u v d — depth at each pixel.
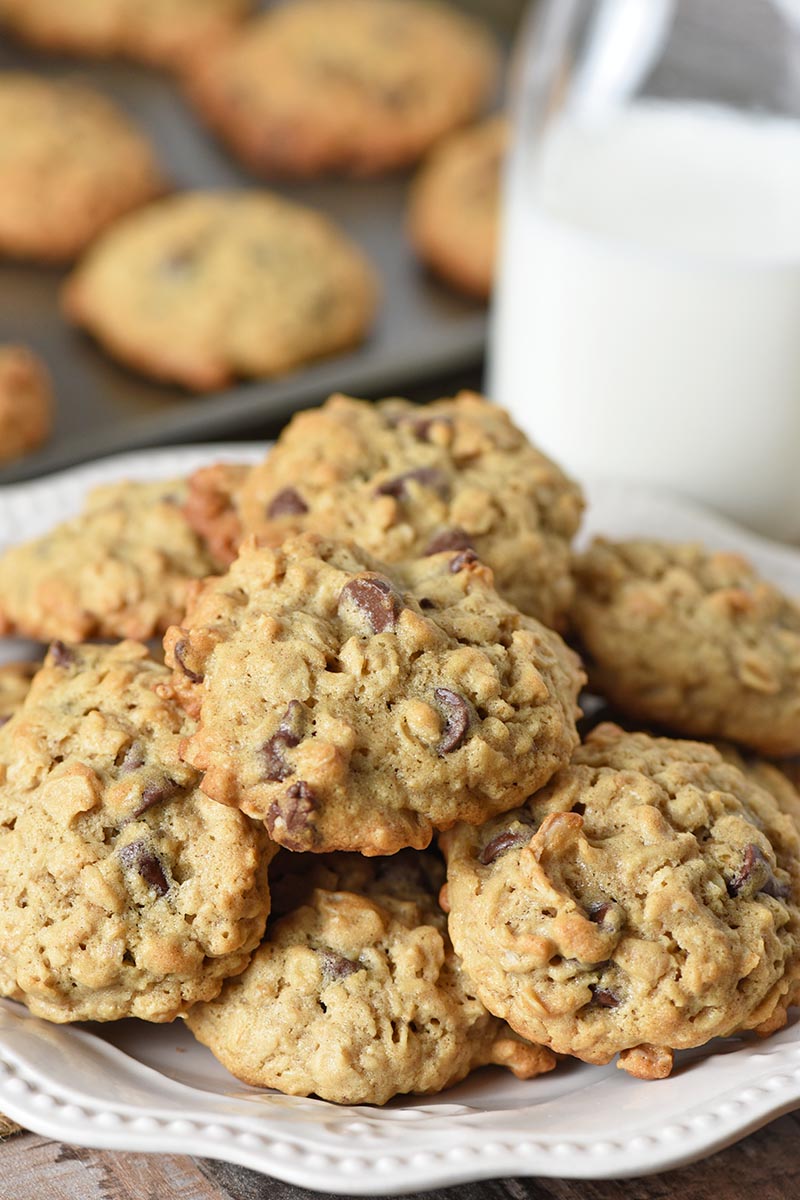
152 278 0.78
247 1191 0.45
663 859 0.45
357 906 0.46
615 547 0.54
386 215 0.94
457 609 0.47
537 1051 0.46
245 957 0.46
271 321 0.76
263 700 0.45
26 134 0.88
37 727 0.47
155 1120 0.43
